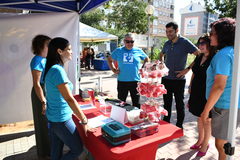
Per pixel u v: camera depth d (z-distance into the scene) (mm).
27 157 2828
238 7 1322
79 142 1883
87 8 3545
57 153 1997
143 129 1644
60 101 1751
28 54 3764
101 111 2283
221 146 1993
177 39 3303
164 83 3469
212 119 1974
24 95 3834
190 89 2875
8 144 3223
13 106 3785
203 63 2541
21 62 3734
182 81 3373
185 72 3205
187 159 2715
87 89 2850
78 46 4137
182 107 3451
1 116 3727
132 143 1532
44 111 2436
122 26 18812
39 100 2531
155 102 1908
